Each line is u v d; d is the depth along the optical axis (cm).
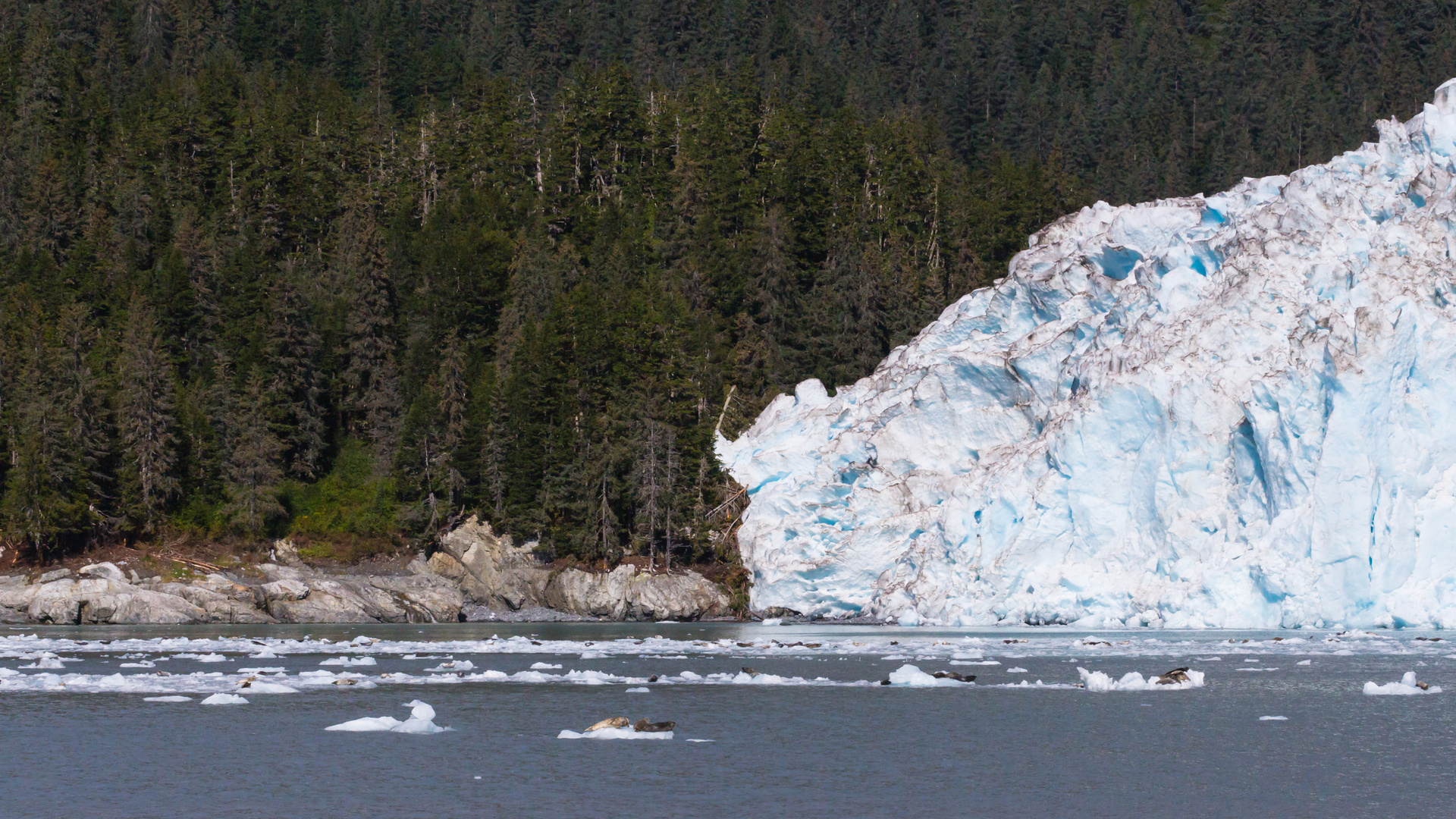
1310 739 5844
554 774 5169
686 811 4600
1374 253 11106
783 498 14312
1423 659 8656
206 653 9662
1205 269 12394
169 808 4656
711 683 7806
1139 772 5209
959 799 4797
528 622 14450
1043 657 9125
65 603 13700
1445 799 4750
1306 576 10694
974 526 12775
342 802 4719
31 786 4988
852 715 6594
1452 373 10612
